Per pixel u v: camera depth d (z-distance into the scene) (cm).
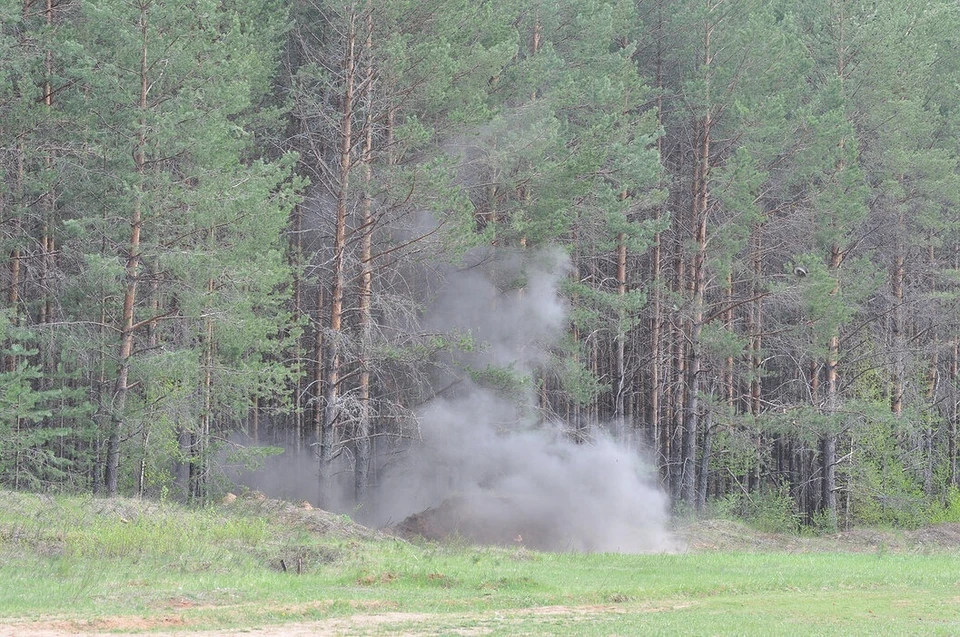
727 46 5094
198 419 4081
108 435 3581
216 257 3572
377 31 4209
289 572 2483
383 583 2339
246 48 3975
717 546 4162
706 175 5081
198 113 3506
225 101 3625
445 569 2623
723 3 5153
